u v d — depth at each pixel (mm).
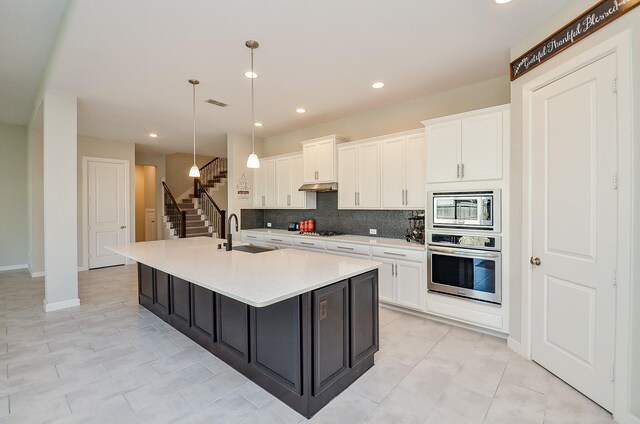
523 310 2666
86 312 3787
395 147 3967
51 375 2396
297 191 5328
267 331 2180
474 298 3105
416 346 2889
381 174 4109
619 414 1840
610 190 1891
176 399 2117
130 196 6793
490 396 2133
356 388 2240
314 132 5414
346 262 2654
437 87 3713
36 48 3154
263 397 2148
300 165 5273
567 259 2217
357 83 3580
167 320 3449
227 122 5172
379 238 4387
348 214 4977
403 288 3652
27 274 5734
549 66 2354
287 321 2025
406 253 3615
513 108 2779
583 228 2078
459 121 3191
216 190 10281
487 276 3012
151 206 9555
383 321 3500
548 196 2383
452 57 2975
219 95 3900
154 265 2559
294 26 2426
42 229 5664
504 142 2896
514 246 2799
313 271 2314
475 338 3053
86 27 2393
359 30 2496
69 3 2412
